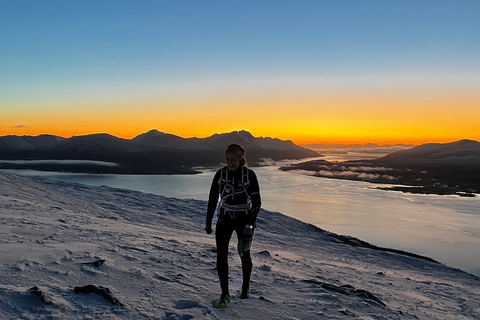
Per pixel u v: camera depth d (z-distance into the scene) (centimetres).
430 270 1667
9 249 395
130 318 233
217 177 305
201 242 862
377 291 496
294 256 962
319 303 322
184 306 276
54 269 332
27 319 215
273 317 267
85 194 2605
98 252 442
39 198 1706
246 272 316
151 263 419
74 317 227
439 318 364
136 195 2842
